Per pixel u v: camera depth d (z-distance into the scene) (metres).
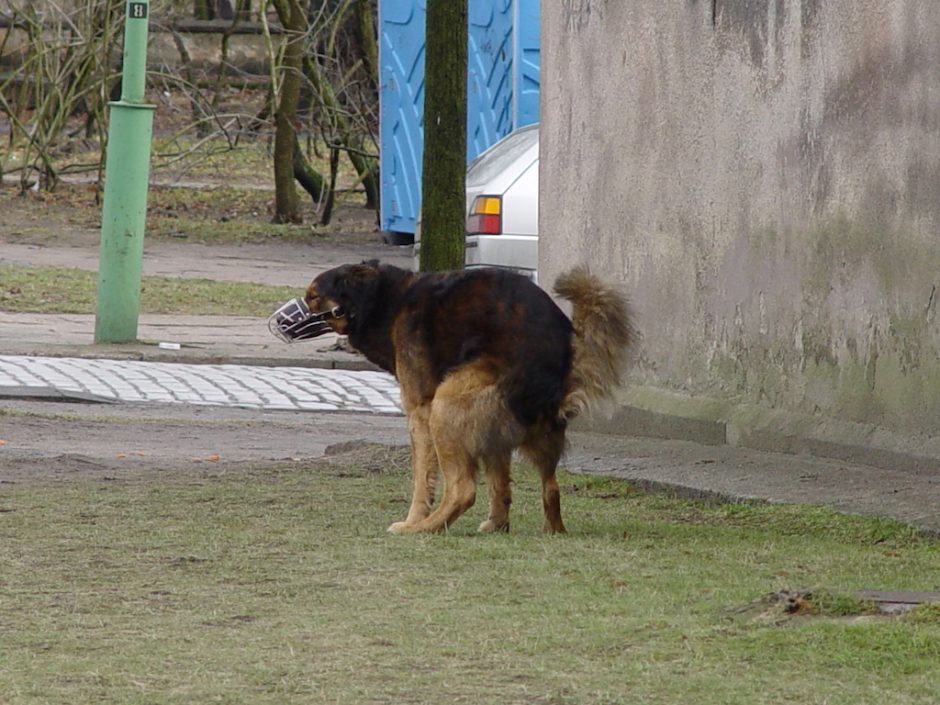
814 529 10.32
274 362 23.50
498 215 21.45
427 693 6.47
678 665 6.86
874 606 7.72
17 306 28.11
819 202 12.75
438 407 9.92
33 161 47.12
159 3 41.94
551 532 10.26
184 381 21.44
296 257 37.28
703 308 14.19
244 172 50.81
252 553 9.37
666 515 11.17
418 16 37.44
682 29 14.31
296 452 15.74
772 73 13.24
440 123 18.61
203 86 48.88
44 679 6.66
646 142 14.91
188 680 6.66
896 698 6.39
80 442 15.80
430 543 9.69
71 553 9.32
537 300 9.93
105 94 42.06
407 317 10.16
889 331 12.06
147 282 31.61
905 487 11.20
